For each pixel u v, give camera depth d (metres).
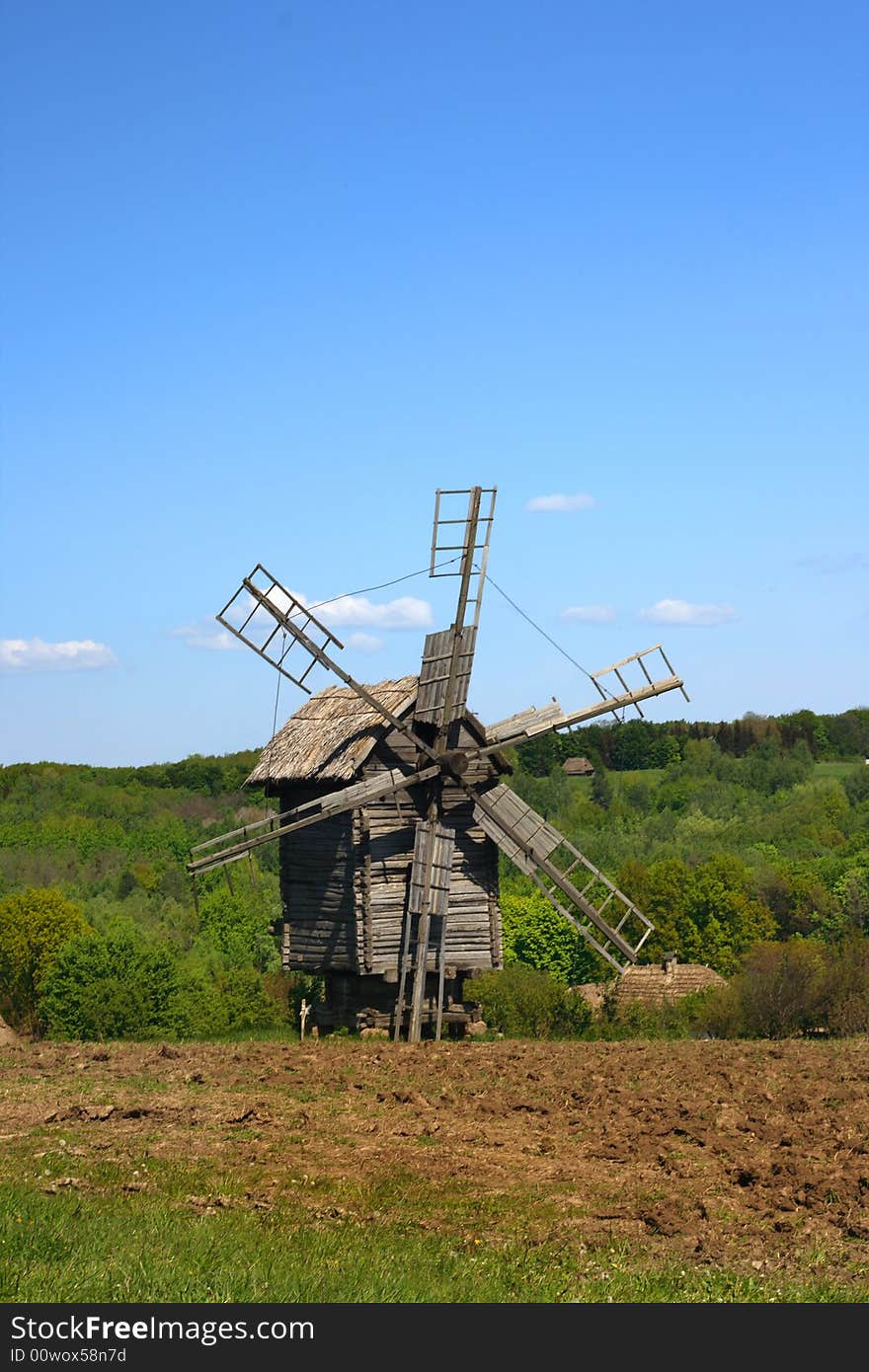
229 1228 15.20
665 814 148.25
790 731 190.88
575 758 184.00
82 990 45.28
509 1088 22.61
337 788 30.48
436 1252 14.87
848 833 136.88
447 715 30.59
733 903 94.25
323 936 30.86
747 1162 18.03
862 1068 23.91
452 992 31.67
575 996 40.38
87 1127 19.75
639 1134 19.61
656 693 32.44
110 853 134.00
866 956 50.22
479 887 31.55
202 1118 20.31
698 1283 13.86
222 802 163.62
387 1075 23.70
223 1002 46.81
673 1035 39.47
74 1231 14.26
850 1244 15.17
